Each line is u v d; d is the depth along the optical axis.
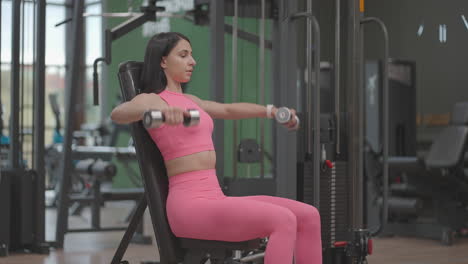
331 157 3.10
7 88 8.95
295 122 2.30
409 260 3.85
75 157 5.82
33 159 4.29
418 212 4.83
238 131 6.40
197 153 2.13
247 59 6.33
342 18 3.24
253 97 6.38
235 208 1.98
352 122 2.99
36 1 4.20
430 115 6.84
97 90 2.95
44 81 4.20
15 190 4.14
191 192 2.08
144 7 3.96
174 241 2.11
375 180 4.96
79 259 3.81
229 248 2.03
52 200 7.45
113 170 4.80
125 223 6.05
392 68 5.55
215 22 3.09
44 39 4.19
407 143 5.60
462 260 3.86
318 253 2.15
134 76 2.25
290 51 2.96
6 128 8.78
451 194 4.80
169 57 2.23
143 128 2.16
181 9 4.66
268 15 3.57
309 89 2.98
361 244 2.93
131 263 3.62
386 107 2.96
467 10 6.32
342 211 3.11
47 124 9.66
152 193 2.12
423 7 6.84
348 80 3.02
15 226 4.13
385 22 7.32
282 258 1.91
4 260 3.78
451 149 4.71
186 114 1.89
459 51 6.46
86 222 6.18
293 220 1.95
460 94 6.48
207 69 6.84
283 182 2.94
